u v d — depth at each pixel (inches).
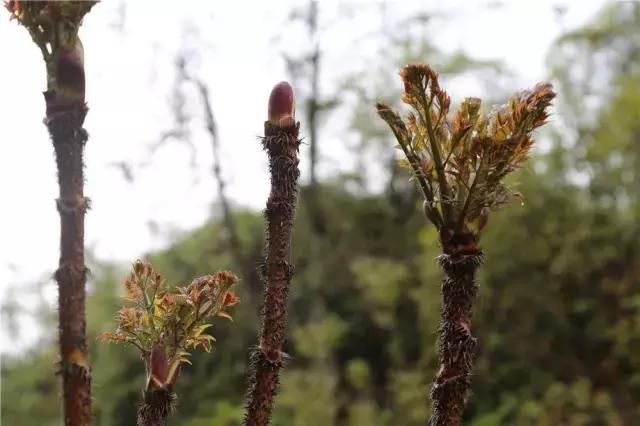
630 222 503.8
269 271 57.7
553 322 503.2
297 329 509.0
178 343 58.8
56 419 643.5
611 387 496.4
